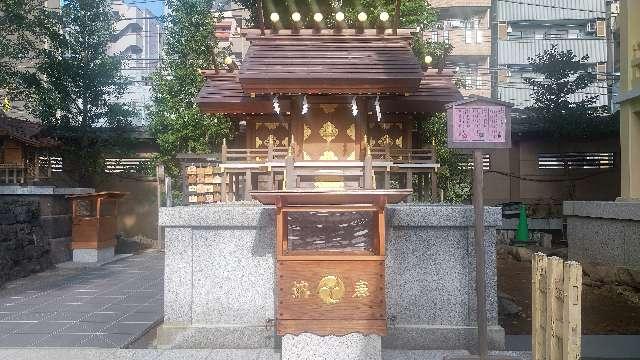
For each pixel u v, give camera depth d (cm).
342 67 1241
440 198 2195
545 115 2614
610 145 2700
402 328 872
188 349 870
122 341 916
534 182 2770
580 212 1609
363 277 730
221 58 2327
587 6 3712
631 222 1359
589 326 996
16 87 2452
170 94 2322
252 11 1933
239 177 1792
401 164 1434
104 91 2484
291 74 1207
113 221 2227
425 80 1537
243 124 1758
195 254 896
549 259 635
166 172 2381
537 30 3822
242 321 889
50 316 1118
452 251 884
